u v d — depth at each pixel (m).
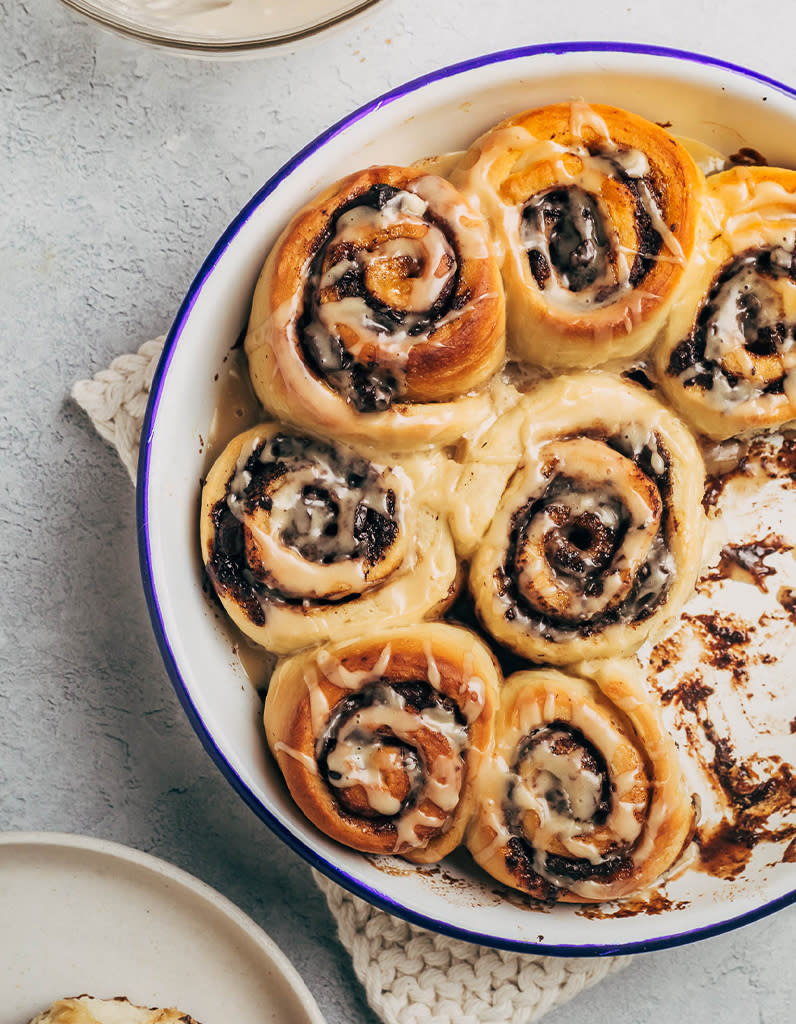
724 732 0.75
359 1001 0.79
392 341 0.69
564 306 0.71
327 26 0.75
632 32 0.79
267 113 0.79
